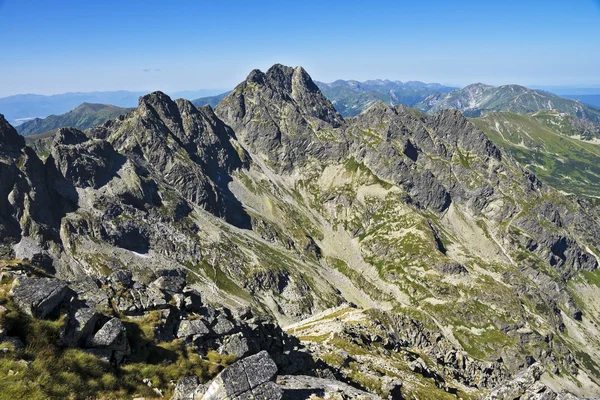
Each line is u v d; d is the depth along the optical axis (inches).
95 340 1159.0
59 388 975.6
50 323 1088.2
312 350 2416.3
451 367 4507.9
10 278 1181.7
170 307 1515.7
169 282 1642.5
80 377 1042.7
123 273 1539.1
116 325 1209.4
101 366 1108.5
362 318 4724.4
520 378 1512.1
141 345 1277.1
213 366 1331.2
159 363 1252.5
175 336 1418.6
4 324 1010.1
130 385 1127.0
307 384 1301.7
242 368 1071.0
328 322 4288.9
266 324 1918.1
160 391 1155.9
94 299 1342.3
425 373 3139.8
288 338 2037.4
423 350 4891.7
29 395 909.2
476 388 3782.0
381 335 3897.6
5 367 936.9
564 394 1411.2
